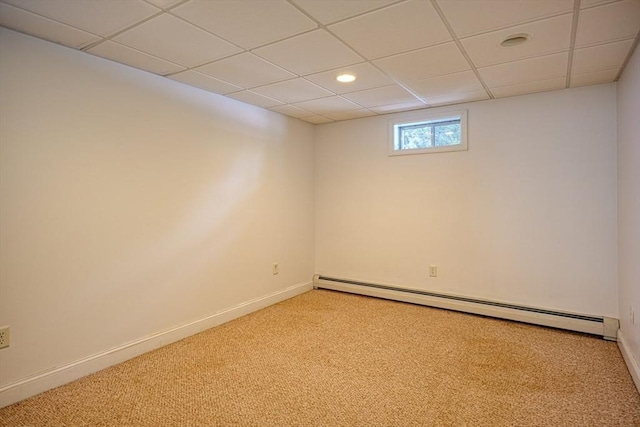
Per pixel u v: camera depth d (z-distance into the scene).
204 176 3.29
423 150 4.01
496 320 3.53
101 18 1.97
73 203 2.38
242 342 3.02
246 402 2.13
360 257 4.49
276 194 4.15
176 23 2.03
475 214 3.75
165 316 2.97
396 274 4.24
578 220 3.26
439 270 3.96
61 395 2.20
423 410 2.04
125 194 2.68
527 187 3.48
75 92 2.38
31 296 2.20
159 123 2.91
